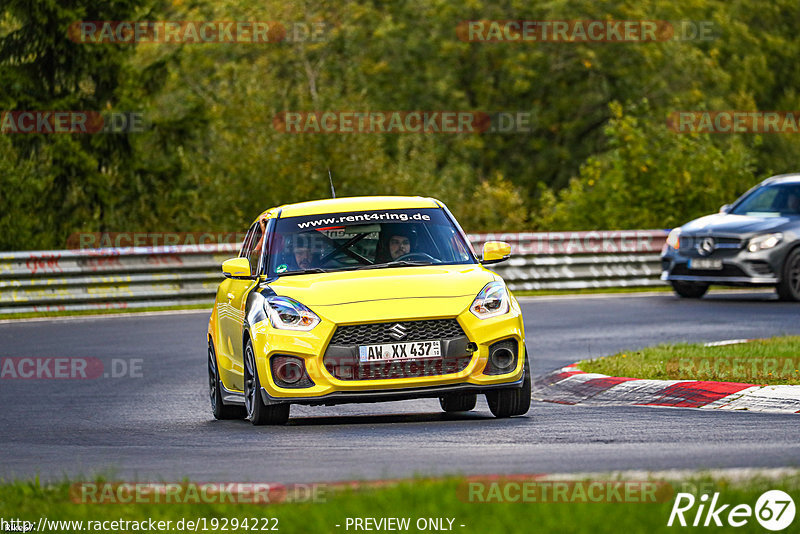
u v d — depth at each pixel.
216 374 41.00
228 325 39.75
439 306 34.28
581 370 44.81
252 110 128.62
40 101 119.94
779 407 35.56
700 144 123.25
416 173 133.88
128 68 123.38
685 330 61.59
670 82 179.25
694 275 76.56
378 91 173.88
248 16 173.00
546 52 179.50
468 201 134.62
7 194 117.69
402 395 33.88
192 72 170.00
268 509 20.77
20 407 44.94
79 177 119.94
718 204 118.94
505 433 31.75
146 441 34.03
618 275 91.44
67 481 24.91
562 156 178.00
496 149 180.38
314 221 38.97
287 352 34.28
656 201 119.31
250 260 40.22
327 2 179.50
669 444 28.56
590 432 31.45
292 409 43.22
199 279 83.94
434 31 179.00
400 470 25.69
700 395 38.00
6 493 23.94
